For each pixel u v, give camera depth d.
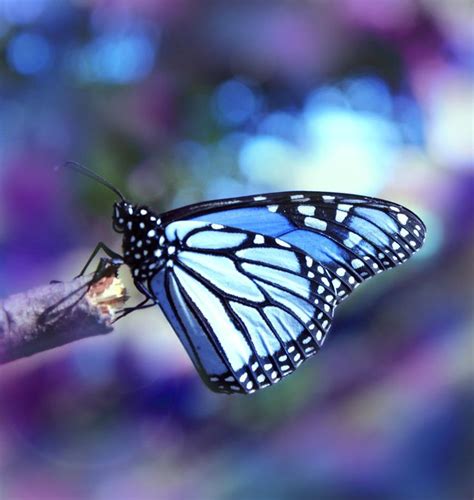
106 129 0.56
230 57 0.57
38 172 0.55
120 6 0.57
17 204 0.55
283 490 0.51
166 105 0.57
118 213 0.45
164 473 0.53
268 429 0.53
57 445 0.54
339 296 0.46
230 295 0.46
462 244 0.55
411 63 0.57
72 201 0.55
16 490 0.52
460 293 0.54
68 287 0.40
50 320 0.40
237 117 0.61
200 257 0.46
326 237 0.46
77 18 0.57
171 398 0.56
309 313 0.46
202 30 0.57
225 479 0.52
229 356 0.46
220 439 0.54
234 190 0.62
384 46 0.57
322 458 0.51
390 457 0.50
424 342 0.53
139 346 0.57
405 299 0.54
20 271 0.54
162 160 0.57
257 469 0.52
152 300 0.45
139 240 0.45
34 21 0.57
